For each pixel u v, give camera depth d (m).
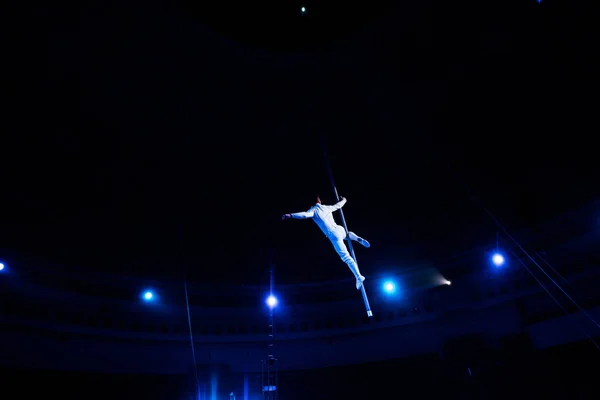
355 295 22.52
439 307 19.97
